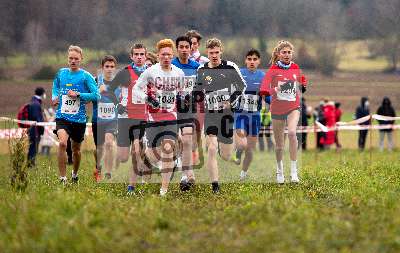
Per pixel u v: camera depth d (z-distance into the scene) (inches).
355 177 993.5
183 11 3531.0
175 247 528.4
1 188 848.3
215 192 840.9
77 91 940.6
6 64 3206.2
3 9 3344.0
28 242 520.7
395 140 2432.3
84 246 507.5
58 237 523.8
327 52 3727.9
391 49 4052.7
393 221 588.7
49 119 1920.5
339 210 661.9
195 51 1040.8
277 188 869.2
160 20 3506.4
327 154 1839.3
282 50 950.4
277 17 3604.8
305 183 935.0
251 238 542.0
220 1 3531.0
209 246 526.9
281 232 553.0
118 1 3476.9
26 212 610.2
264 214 629.0
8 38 3336.6
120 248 513.3
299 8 3727.9
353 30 4094.5
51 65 3233.3
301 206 659.4
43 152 1913.1
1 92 2864.2
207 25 3501.5
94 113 1024.2
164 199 746.2
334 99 3440.0
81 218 583.8
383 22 4146.2
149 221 605.6
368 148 2196.1
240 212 650.8
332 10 3944.4
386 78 3801.7
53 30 3385.8
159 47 845.2
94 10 3400.6
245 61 997.8
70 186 873.5
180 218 633.6
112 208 662.5
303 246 513.3
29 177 997.8
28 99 2800.2
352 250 507.5
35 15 3358.8
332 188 863.7
